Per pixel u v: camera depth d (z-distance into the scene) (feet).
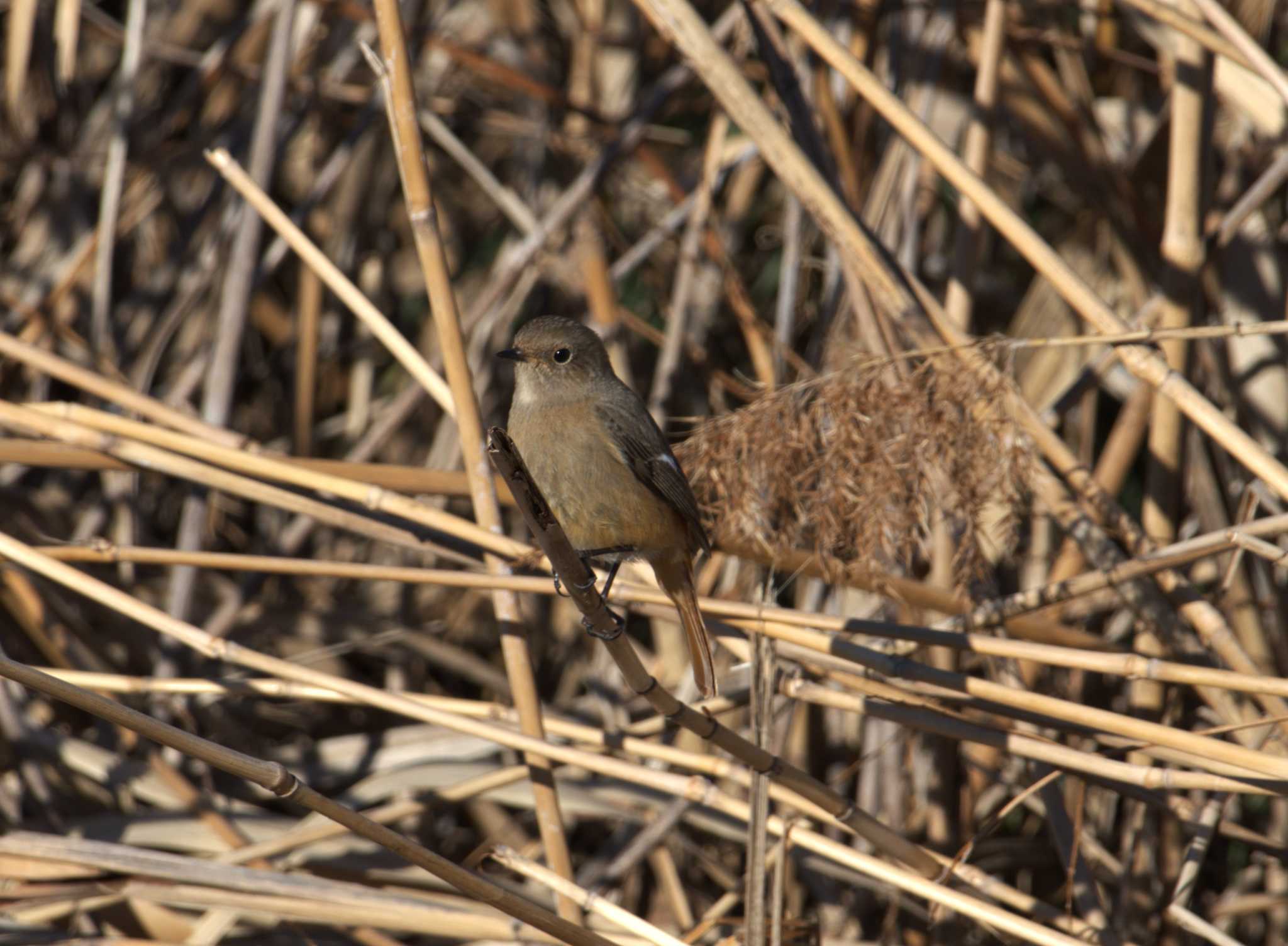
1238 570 32.94
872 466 25.03
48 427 28.78
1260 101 32.17
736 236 44.01
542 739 27.04
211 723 37.45
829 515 25.25
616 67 46.85
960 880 29.32
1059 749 24.94
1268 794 23.04
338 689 26.63
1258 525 25.52
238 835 31.99
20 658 36.63
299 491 30.60
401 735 36.73
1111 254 39.86
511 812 38.14
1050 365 40.50
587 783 34.04
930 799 33.81
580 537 27.12
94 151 45.06
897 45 39.09
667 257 45.09
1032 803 33.63
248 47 45.65
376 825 20.68
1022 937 23.80
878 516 24.91
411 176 26.17
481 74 48.32
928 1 38.47
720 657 37.06
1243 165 37.19
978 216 33.12
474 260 48.98
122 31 45.75
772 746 25.13
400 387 47.03
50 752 34.12
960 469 25.43
